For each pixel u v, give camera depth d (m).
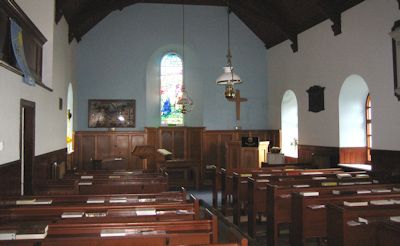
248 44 18.22
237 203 9.52
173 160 15.07
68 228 4.36
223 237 8.49
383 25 10.53
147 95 17.64
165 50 18.06
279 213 7.46
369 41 11.10
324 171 10.93
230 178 10.71
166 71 18.11
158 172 11.24
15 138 7.02
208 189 15.38
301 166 12.89
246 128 18.03
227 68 11.31
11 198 6.43
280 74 16.95
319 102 13.71
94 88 17.05
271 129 17.89
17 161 7.13
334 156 12.86
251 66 18.19
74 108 16.20
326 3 12.35
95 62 17.09
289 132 16.64
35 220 5.32
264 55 18.30
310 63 14.43
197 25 17.86
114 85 17.20
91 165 16.48
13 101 6.88
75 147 16.47
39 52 10.09
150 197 7.15
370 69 11.05
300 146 15.19
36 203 6.42
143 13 17.53
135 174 10.73
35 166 8.72
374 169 10.76
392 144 10.13
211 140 17.52
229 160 13.87
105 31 17.23
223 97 17.88
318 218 6.65
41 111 9.37
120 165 16.11
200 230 4.59
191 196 6.40
